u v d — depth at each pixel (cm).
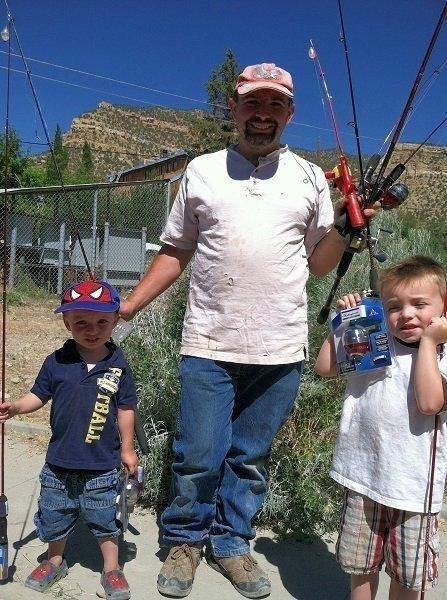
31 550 315
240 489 312
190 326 299
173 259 316
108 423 282
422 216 793
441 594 298
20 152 1894
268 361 289
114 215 1706
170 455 373
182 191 305
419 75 257
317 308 432
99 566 308
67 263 1474
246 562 305
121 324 324
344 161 284
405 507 236
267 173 292
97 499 281
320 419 387
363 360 247
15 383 586
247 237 284
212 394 294
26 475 404
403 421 240
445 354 238
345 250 286
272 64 288
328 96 281
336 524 357
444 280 245
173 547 308
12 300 1148
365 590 254
